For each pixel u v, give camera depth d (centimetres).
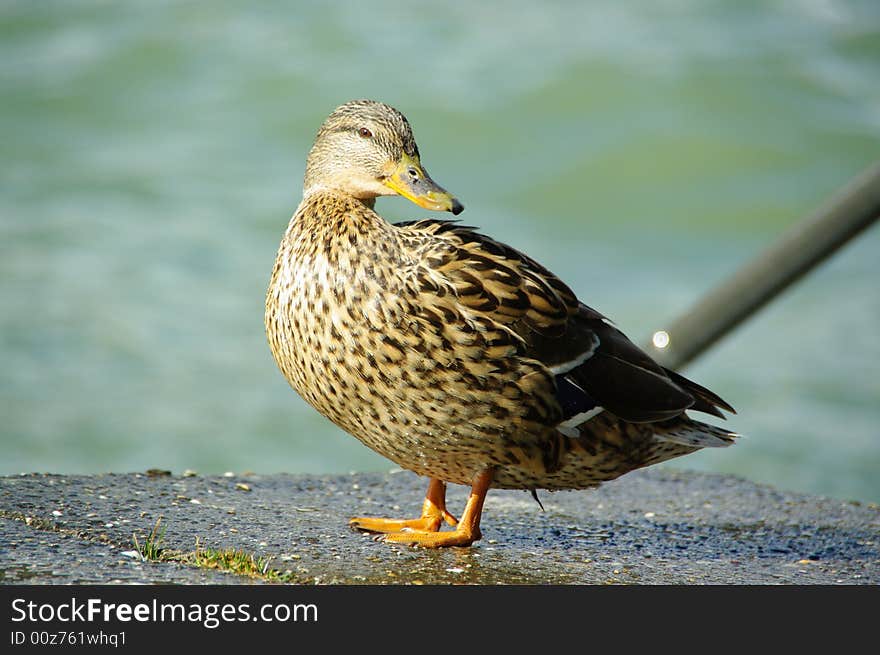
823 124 2484
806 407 1509
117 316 1653
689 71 2608
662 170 2327
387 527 616
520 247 2059
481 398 571
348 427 599
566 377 591
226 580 516
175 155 2234
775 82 2600
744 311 592
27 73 2566
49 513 590
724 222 2211
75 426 1406
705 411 648
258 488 690
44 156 2222
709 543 646
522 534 639
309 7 2836
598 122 2434
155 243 1875
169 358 1573
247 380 1547
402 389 567
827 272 1977
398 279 564
